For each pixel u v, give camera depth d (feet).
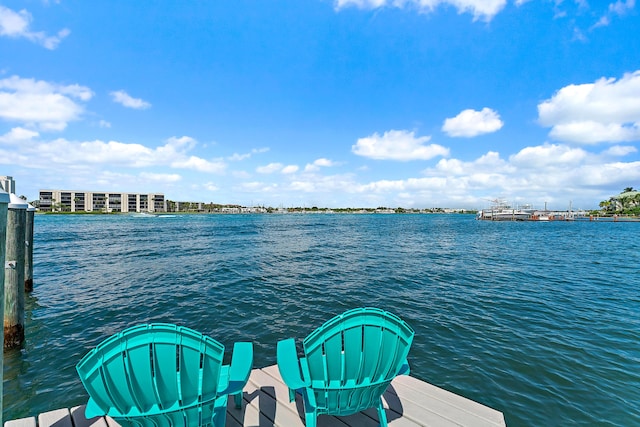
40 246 77.25
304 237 111.24
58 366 17.92
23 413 14.02
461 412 10.36
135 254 64.03
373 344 8.36
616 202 401.08
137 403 6.99
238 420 9.91
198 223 220.84
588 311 27.58
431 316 26.23
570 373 17.07
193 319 25.53
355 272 46.19
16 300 19.86
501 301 30.78
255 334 22.65
